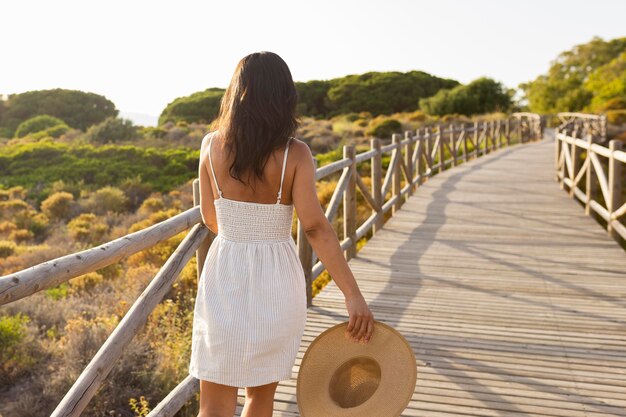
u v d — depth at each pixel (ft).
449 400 9.75
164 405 8.62
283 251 5.55
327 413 5.42
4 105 178.81
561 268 18.10
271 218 5.44
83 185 69.62
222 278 5.50
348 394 5.76
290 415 9.39
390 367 5.52
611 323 13.25
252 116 5.21
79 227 48.62
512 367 11.00
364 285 16.61
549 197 32.55
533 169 47.83
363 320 5.40
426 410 9.44
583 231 23.53
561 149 38.52
